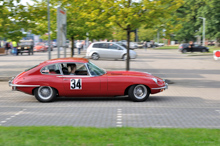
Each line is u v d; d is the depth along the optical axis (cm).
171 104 1059
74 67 1089
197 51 5312
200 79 1794
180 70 2275
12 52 4506
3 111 945
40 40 9300
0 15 1697
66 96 1091
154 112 921
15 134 580
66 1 2216
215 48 6675
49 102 1096
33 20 1819
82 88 1071
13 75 1822
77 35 2611
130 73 1136
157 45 9369
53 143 516
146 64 2773
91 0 1606
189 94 1289
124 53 3195
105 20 1666
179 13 7712
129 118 836
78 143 515
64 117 853
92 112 921
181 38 8106
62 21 1650
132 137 558
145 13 1588
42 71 1083
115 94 1085
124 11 1541
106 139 542
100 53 3206
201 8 6988
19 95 1257
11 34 1756
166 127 716
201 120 814
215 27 6506
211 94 1290
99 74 1086
